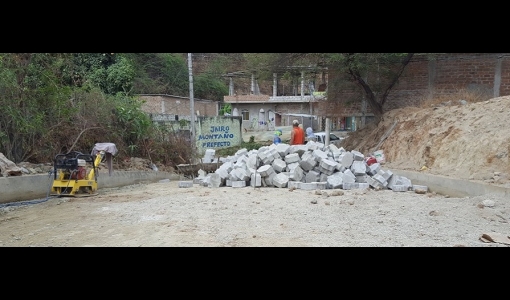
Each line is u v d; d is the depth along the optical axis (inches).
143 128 600.7
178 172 627.5
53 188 372.8
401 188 390.0
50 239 230.8
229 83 1663.4
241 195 365.1
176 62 1397.6
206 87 1542.8
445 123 484.4
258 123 1595.7
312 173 421.4
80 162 385.1
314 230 240.4
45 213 307.4
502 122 400.2
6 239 233.3
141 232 240.1
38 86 430.6
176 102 1144.8
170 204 324.8
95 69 876.6
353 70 606.2
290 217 274.5
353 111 706.2
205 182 445.1
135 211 302.7
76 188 373.7
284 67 692.7
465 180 354.3
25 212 313.7
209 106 1427.2
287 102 1563.7
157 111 1068.5
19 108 408.5
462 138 428.1
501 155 364.5
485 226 245.0
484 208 280.2
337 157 443.8
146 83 1204.5
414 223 254.4
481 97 585.6
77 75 565.0
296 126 502.3
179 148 674.8
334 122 827.4
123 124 578.9
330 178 409.4
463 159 407.2
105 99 565.6
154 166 594.6
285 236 226.4
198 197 355.9
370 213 284.2
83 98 529.3
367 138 650.8
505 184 321.4
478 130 418.6
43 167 422.3
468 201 305.7
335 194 359.3
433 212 276.5
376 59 594.9
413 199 334.0
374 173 426.0
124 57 957.8
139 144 605.9
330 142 761.6
